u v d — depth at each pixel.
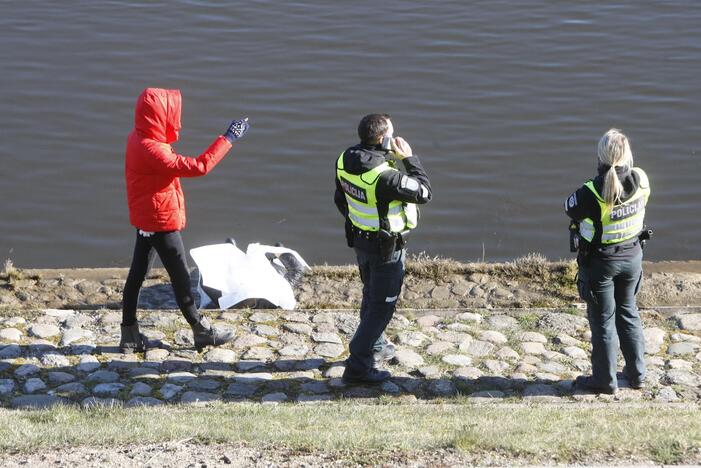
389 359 28.94
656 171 52.19
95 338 30.09
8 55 64.75
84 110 58.03
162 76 62.22
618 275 26.27
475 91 60.56
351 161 25.73
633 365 27.16
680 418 23.84
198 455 20.80
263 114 57.59
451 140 54.81
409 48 66.50
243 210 48.41
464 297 33.94
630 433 22.03
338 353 29.52
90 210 48.59
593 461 20.36
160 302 33.84
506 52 66.19
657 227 47.34
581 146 54.44
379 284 26.69
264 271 33.59
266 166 52.38
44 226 47.19
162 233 27.67
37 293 34.16
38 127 56.03
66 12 72.38
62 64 63.69
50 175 51.53
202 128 55.81
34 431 22.31
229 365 28.66
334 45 66.88
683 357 29.22
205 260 33.94
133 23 70.44
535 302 33.41
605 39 68.44
